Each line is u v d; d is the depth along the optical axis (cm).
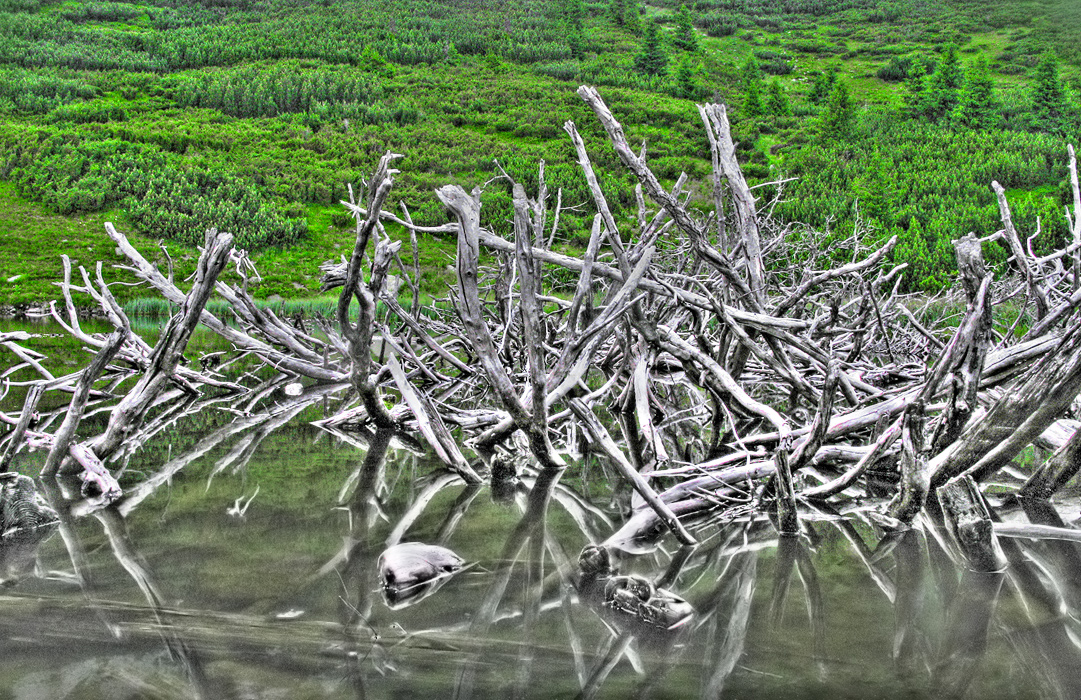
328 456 325
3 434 348
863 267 310
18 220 3325
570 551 199
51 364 650
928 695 120
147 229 3306
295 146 5391
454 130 5981
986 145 4009
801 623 151
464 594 166
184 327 319
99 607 154
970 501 217
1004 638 143
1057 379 214
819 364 308
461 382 466
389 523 223
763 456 257
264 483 274
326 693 119
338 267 335
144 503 243
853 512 236
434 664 130
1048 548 198
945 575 178
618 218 1490
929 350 413
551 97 6962
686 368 314
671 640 143
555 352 407
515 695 119
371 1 11681
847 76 8612
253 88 6831
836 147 4319
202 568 180
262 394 518
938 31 9712
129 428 324
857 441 305
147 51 8538
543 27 10762
